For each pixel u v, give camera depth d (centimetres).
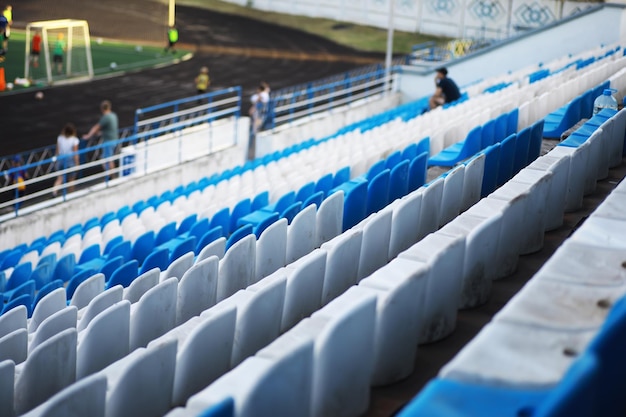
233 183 1445
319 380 372
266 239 726
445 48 3050
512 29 3444
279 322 519
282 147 2041
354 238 582
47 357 541
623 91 1147
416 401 303
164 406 457
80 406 411
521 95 1342
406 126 1536
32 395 543
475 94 1936
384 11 3719
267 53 3384
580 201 687
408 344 427
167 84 2850
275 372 325
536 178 679
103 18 3484
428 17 3634
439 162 1012
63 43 2853
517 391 309
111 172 1659
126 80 2861
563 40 2234
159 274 766
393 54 3456
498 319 362
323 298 572
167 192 1602
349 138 1689
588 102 1046
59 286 981
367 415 399
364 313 380
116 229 1267
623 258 434
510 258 555
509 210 540
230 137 1955
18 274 1084
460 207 725
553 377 316
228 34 3622
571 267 422
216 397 380
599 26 2188
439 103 1878
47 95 2608
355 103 2311
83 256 1140
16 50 3084
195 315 665
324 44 3566
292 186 1200
